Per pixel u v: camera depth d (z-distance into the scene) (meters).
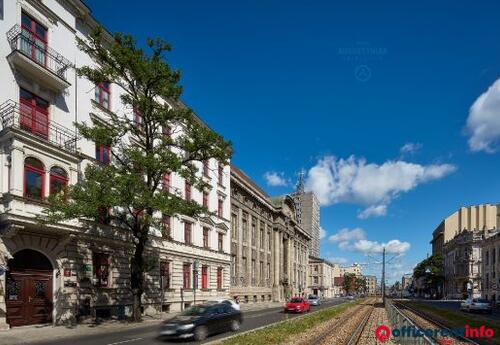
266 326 22.30
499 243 71.25
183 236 38.41
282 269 75.12
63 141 25.06
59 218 20.30
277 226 73.38
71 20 26.88
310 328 22.30
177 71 24.80
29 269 22.38
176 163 23.77
